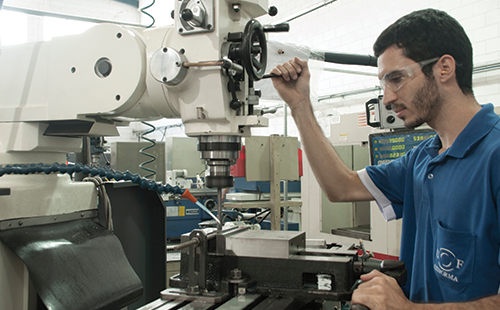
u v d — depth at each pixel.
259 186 2.63
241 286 0.82
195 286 0.83
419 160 0.94
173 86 0.88
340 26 4.33
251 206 2.43
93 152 1.56
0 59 1.02
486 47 3.17
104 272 0.92
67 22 6.61
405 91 0.77
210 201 2.87
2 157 0.99
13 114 1.00
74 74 0.95
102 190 1.13
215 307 0.78
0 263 0.83
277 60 1.52
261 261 0.86
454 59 0.73
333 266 0.81
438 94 0.76
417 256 0.87
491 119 0.74
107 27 0.93
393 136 1.78
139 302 1.38
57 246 0.88
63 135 1.06
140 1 7.59
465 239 0.72
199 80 0.88
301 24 4.77
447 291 0.75
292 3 4.88
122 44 0.91
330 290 0.80
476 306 0.58
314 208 2.34
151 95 0.94
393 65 0.77
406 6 3.69
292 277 0.84
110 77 0.92
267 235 0.91
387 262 0.80
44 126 1.02
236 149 0.95
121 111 0.96
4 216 0.85
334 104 4.50
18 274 0.88
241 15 0.95
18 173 0.85
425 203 0.85
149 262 1.44
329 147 1.11
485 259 0.70
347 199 1.09
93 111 0.94
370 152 1.86
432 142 0.90
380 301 0.60
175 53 0.85
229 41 0.88
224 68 0.85
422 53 0.74
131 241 1.35
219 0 0.86
